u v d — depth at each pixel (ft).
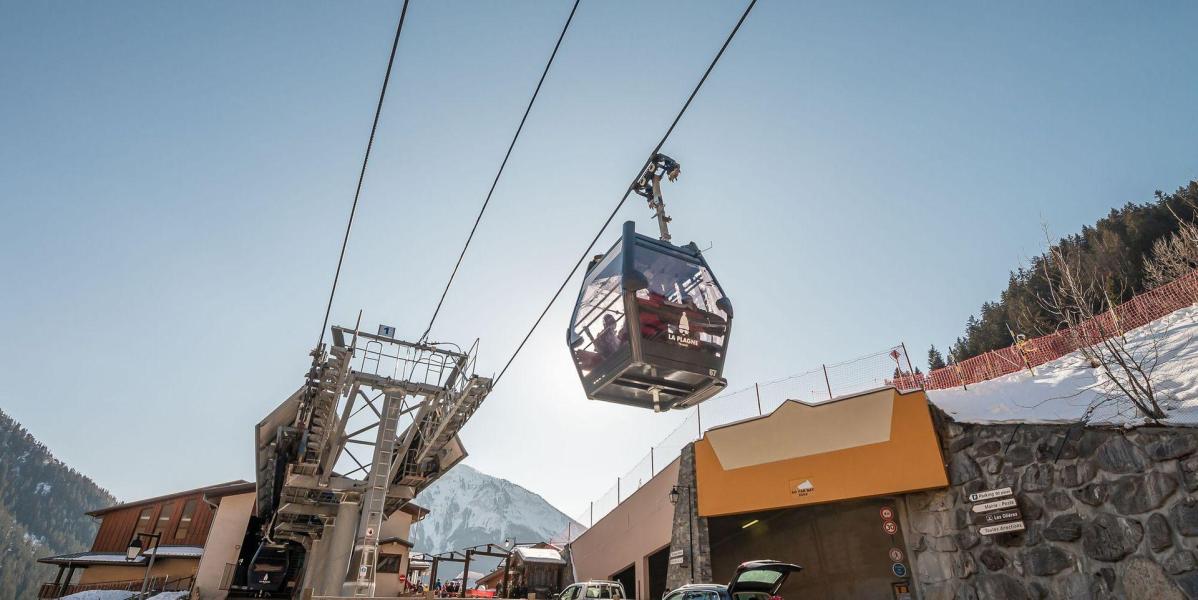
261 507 121.19
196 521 154.40
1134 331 75.46
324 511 95.09
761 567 47.65
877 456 66.95
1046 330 92.84
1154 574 46.01
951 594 59.21
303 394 92.22
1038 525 54.90
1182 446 47.26
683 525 80.64
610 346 28.96
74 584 142.51
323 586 83.71
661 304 28.53
